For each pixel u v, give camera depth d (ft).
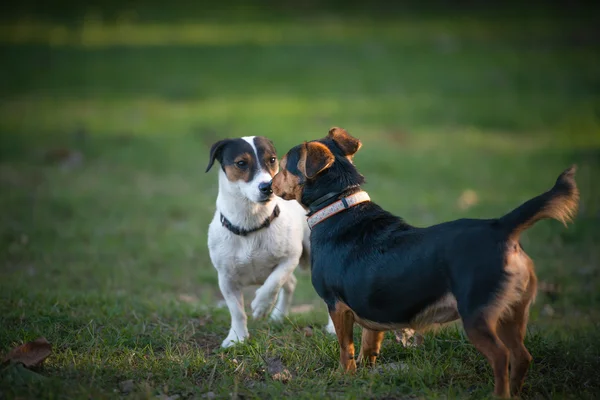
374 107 61.57
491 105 62.44
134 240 34.86
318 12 108.06
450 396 15.58
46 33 93.25
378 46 85.35
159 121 58.08
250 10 109.70
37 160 48.96
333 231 16.92
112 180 45.29
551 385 16.88
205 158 49.75
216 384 16.69
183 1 116.06
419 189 42.70
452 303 15.05
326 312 23.72
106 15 105.40
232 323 20.43
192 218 38.63
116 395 15.67
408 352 18.71
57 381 15.84
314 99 64.18
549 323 24.32
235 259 20.29
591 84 69.00
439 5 111.55
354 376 16.98
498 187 43.09
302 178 17.44
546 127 56.95
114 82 71.05
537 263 30.66
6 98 65.77
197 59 79.46
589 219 36.24
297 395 15.96
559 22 98.48
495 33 92.73
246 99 64.49
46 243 33.60
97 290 27.20
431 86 68.85
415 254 15.43
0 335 19.10
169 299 26.27
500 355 14.38
